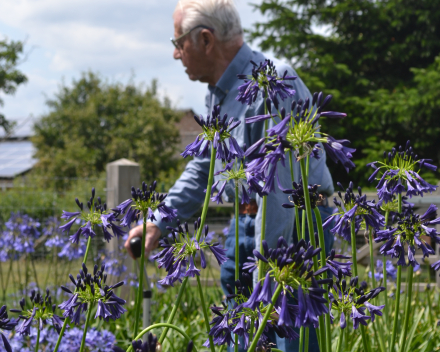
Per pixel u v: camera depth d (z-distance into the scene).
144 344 0.85
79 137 24.64
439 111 15.81
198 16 2.45
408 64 18.77
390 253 1.41
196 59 2.53
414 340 2.88
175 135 24.64
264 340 1.25
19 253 4.22
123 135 23.81
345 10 17.73
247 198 1.47
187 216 2.67
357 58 18.52
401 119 15.40
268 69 1.59
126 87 26.48
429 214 1.39
